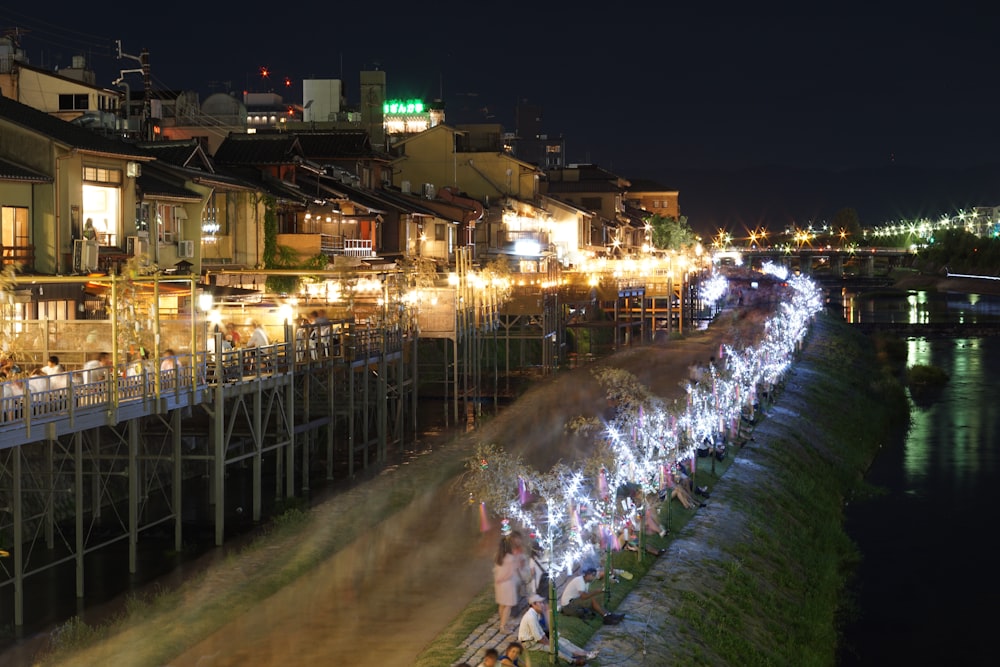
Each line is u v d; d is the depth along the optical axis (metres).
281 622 23.33
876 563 37.84
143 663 21.22
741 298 130.25
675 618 24.59
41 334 31.89
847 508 45.06
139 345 30.73
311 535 30.44
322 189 60.00
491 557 27.95
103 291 36.53
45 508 31.75
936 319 129.00
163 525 33.34
